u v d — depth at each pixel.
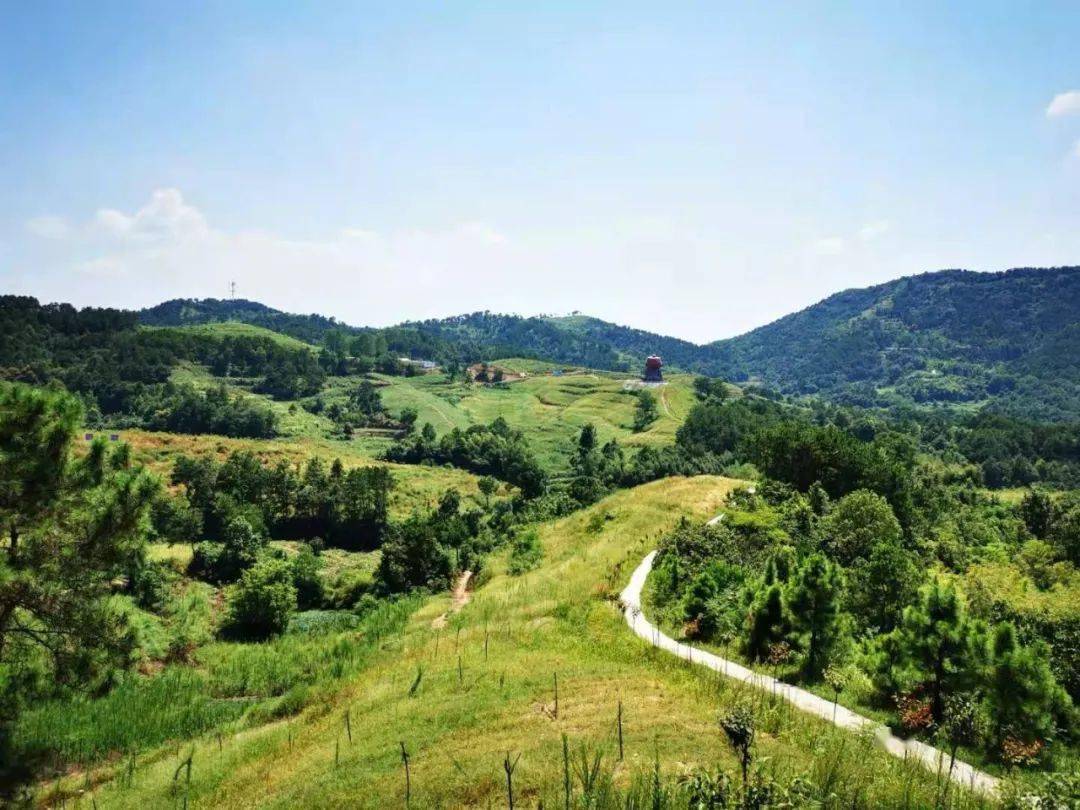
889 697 25.36
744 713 14.45
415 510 108.81
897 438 130.25
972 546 79.50
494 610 44.38
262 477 103.00
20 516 22.16
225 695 38.81
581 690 26.16
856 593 39.91
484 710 24.73
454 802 17.95
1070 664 29.61
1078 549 68.31
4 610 22.52
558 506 104.19
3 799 21.86
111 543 23.69
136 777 26.14
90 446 24.02
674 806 15.06
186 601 58.12
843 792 15.65
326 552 97.81
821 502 76.06
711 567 44.22
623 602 42.84
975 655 22.34
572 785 17.77
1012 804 14.96
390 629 48.31
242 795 22.00
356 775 20.73
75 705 32.75
